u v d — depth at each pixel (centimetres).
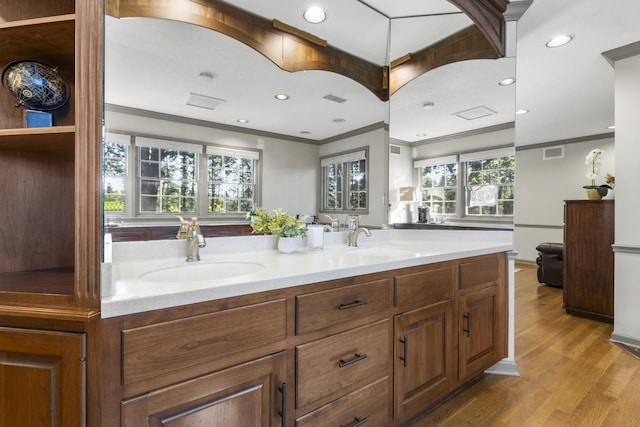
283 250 174
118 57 142
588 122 485
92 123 86
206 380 95
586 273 327
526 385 200
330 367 123
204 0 162
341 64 211
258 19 179
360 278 134
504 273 216
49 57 118
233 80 172
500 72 234
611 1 205
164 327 89
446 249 195
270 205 186
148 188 150
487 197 240
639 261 260
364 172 224
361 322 134
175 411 90
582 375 212
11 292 90
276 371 109
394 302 147
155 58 150
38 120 117
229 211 172
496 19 222
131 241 146
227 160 172
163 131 153
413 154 240
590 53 277
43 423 85
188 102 159
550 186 611
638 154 261
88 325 83
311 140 201
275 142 188
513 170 236
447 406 178
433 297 166
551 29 239
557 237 603
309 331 117
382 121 230
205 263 146
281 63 188
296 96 194
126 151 144
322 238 189
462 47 237
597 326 304
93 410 82
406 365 152
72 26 98
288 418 112
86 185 85
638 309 260
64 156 131
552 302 379
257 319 105
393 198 237
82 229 84
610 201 314
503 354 213
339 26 207
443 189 244
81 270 84
